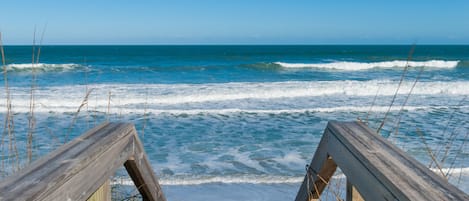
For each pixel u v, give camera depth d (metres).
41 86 18.19
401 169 1.20
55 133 9.46
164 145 8.66
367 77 23.92
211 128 10.43
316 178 2.26
